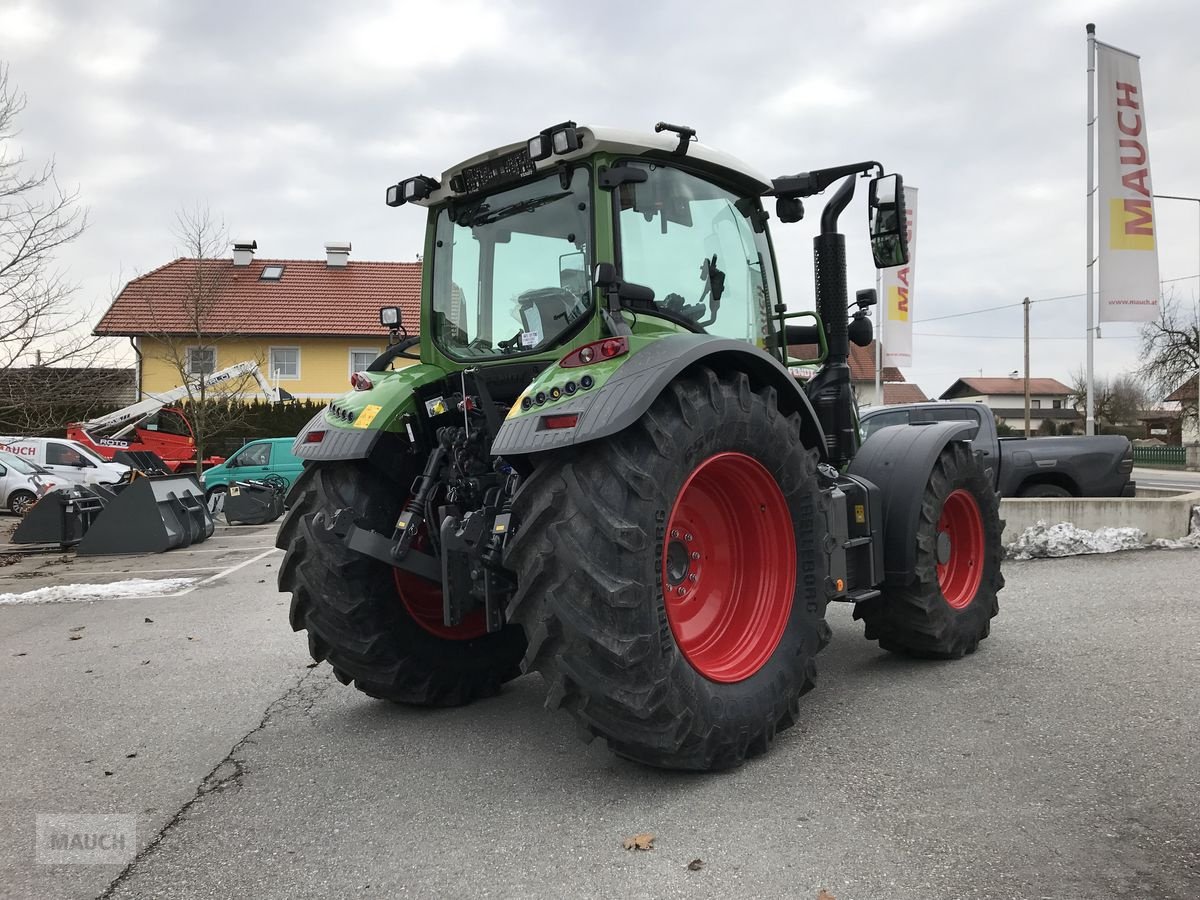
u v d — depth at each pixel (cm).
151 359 2620
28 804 308
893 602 438
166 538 1098
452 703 414
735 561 356
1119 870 235
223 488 1811
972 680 419
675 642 297
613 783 310
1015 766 309
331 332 2759
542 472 297
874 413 1030
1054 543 779
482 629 424
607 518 281
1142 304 1331
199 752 359
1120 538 791
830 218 459
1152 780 292
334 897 237
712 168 391
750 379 366
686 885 236
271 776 329
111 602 742
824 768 316
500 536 314
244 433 2514
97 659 530
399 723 392
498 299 385
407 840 270
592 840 265
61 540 1147
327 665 499
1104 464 934
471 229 398
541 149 335
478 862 254
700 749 301
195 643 567
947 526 472
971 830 261
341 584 376
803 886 233
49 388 1442
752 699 320
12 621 667
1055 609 565
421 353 415
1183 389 4528
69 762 350
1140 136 1327
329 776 328
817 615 354
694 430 308
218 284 2239
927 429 456
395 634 390
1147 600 578
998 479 939
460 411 386
